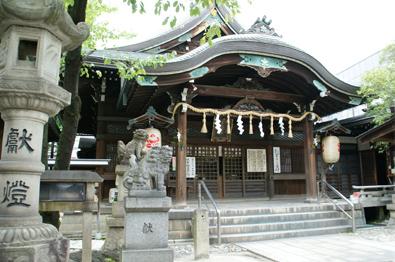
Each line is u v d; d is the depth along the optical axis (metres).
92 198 5.09
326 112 16.59
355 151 19.92
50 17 3.83
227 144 16.94
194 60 11.47
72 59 5.91
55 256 3.73
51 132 15.29
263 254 8.61
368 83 14.94
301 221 11.94
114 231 8.26
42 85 3.74
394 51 15.95
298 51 12.88
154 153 6.50
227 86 14.80
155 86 11.49
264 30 13.12
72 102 6.12
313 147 14.58
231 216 11.54
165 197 6.32
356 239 10.76
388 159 16.66
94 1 8.01
